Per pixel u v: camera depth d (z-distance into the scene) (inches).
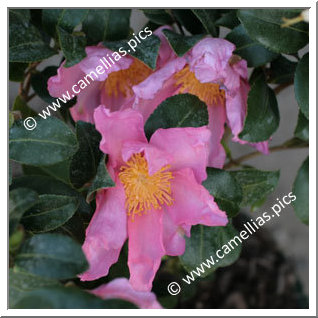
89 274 9.3
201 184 10.5
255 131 10.6
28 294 7.3
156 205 9.8
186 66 11.2
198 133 9.3
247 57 10.7
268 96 10.9
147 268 9.7
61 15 10.5
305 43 10.1
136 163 9.7
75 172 10.1
